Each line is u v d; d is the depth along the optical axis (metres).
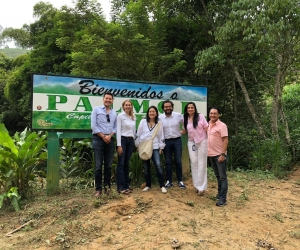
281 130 9.26
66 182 6.51
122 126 5.22
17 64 25.88
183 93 6.91
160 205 4.70
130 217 4.29
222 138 5.01
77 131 5.76
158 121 5.40
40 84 5.46
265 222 4.52
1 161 5.32
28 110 15.16
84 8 8.91
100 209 4.54
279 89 8.56
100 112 5.04
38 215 4.64
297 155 8.26
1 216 4.88
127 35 8.06
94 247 3.60
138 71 9.15
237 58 8.68
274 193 6.02
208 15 9.34
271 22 7.11
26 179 5.69
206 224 4.20
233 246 3.64
